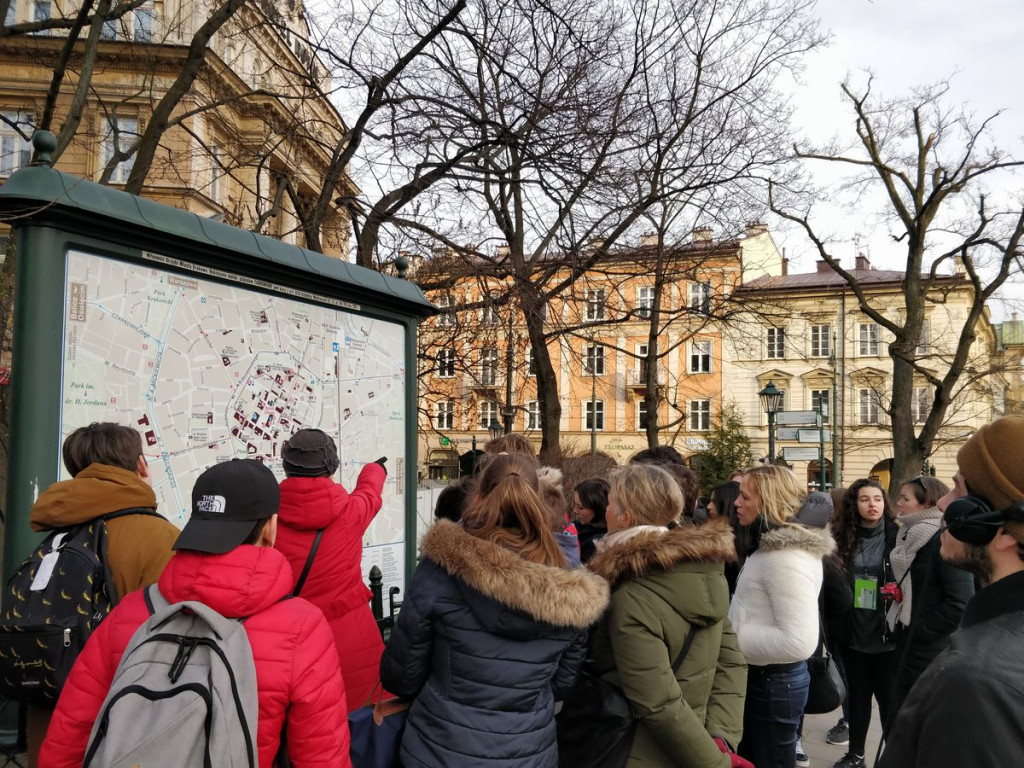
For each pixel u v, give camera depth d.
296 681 1.82
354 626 3.32
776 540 3.32
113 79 14.73
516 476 2.46
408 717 2.40
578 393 45.50
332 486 3.27
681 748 2.37
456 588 2.29
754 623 3.33
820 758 5.09
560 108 8.95
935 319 36.53
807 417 16.41
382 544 5.02
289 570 1.95
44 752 1.77
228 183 16.86
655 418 15.07
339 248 11.52
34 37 11.84
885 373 39.31
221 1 8.82
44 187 3.02
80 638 2.29
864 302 17.44
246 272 4.03
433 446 24.19
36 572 2.36
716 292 15.98
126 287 3.40
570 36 9.18
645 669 2.39
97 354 3.25
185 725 1.59
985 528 1.37
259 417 4.10
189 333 3.71
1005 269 16.45
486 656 2.24
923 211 16.88
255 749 1.68
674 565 2.49
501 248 11.80
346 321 4.80
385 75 9.04
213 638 1.73
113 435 2.63
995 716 1.16
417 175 9.38
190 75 7.32
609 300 14.56
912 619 3.72
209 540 1.83
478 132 9.62
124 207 3.36
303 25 9.98
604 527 4.37
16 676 2.27
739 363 42.25
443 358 11.41
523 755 2.23
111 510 2.48
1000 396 25.66
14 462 2.95
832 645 4.73
